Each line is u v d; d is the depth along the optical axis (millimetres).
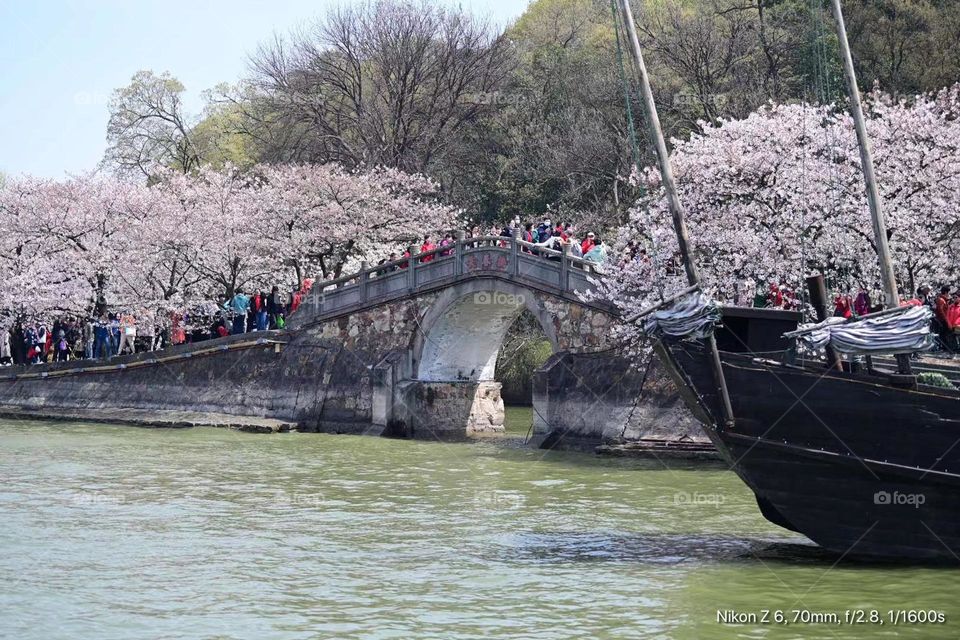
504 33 68938
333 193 54812
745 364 20141
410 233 56125
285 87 65875
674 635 17203
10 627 17844
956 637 17000
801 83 53500
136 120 72500
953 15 51625
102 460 35906
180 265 54844
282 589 19938
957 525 19625
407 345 43688
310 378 45844
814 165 34500
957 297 32844
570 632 17406
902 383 19484
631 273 36125
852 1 53625
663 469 33000
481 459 35938
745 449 20234
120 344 51656
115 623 18031
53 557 22281
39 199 52656
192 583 20359
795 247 34188
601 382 37156
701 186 36219
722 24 62312
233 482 31516
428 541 23734
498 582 20281
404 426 42812
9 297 51250
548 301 39094
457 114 65812
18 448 38938
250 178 58719
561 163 60188
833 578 20062
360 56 65688
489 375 45594
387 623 17938
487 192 63500
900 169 33906
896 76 50938
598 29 71562
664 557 21984
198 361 48812
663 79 59625
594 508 27219
